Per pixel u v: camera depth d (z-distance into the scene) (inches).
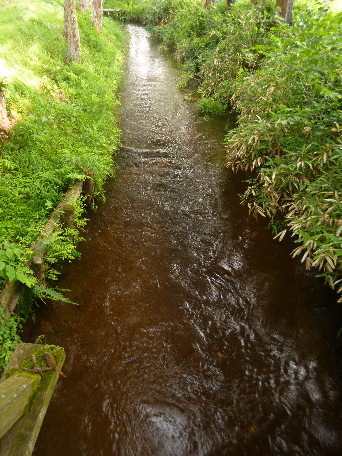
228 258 166.9
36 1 404.8
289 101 190.4
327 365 121.1
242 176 232.2
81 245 165.2
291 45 177.2
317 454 97.0
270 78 198.2
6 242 115.6
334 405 108.9
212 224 189.3
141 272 155.2
